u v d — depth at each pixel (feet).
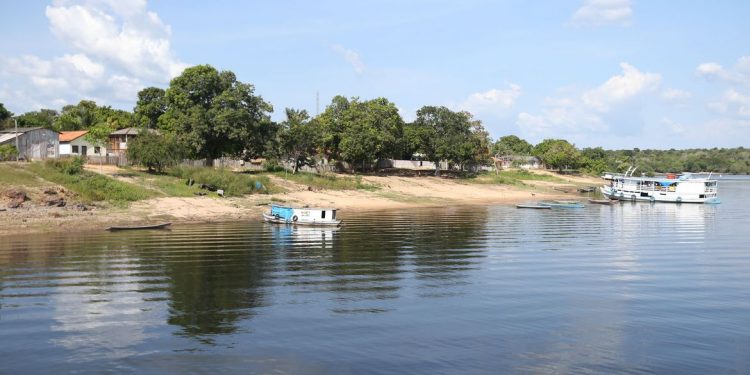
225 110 279.69
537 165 640.17
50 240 142.00
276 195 250.57
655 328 74.84
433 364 61.52
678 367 61.87
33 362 61.11
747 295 92.22
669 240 154.92
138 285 94.32
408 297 88.48
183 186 227.81
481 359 63.26
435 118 418.10
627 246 142.82
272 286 94.53
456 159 408.05
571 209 260.42
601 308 83.82
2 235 147.95
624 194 318.86
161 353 63.82
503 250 134.21
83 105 435.53
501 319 77.66
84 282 96.17
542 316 79.41
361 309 81.56
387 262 117.08
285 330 71.87
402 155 435.12
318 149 371.15
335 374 58.59
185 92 297.53
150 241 142.41
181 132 279.69
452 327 73.92
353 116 366.02
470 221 200.54
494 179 417.08
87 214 178.81
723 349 67.41
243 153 334.65
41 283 95.35
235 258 119.44
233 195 233.76
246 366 60.39
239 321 75.41
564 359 63.62
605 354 65.36
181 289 91.81
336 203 255.09
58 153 276.00
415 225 186.50
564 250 135.13
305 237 152.76
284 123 319.88
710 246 144.15
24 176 195.93
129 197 203.41
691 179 318.24
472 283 98.48
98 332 70.74
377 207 254.06
